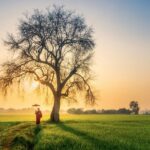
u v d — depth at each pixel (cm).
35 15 6994
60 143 2925
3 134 4103
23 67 6869
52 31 6994
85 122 6675
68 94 6962
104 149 2702
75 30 7031
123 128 4775
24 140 3322
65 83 6988
